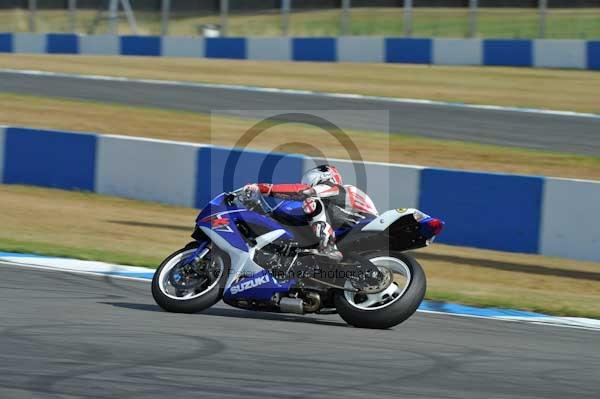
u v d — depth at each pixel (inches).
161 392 633.6
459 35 3838.6
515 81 3193.9
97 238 1496.1
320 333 868.0
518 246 1562.5
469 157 2186.3
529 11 3838.6
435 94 2974.9
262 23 4197.8
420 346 829.8
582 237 1513.3
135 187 1866.4
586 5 3750.0
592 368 780.6
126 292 1075.3
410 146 2294.5
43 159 1948.8
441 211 1619.1
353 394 651.5
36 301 968.9
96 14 4424.2
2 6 4505.4
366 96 2933.1
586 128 2522.1
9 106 2674.7
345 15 4060.0
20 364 690.2
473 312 1071.6
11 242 1393.9
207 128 2470.5
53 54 4067.4
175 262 959.0
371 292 890.1
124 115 2600.9
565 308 1125.1
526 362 789.2
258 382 669.9
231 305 948.0
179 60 3816.4
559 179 1526.8
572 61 3420.3
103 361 709.9
